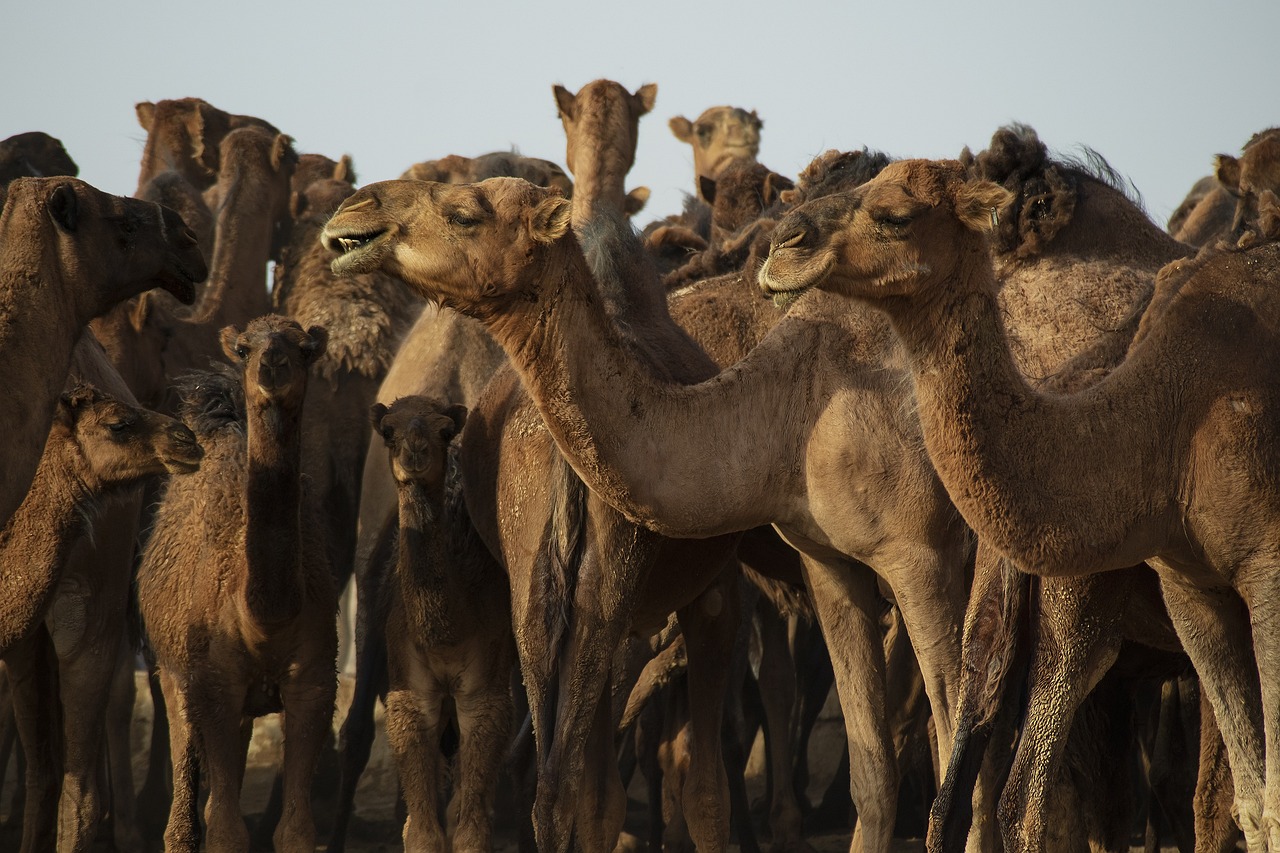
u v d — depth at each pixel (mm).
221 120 56125
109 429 28422
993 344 20266
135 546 33719
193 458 28875
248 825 40938
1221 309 21625
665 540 27359
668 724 34500
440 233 21812
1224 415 21031
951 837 22797
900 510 25125
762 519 25500
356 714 34719
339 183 48594
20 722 30562
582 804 28672
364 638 36188
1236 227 33000
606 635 25562
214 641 29250
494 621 29812
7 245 25844
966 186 19797
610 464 23328
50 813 30734
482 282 21969
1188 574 22031
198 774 29359
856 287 20125
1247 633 22531
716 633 29719
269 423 27906
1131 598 25188
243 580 28984
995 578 23312
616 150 40156
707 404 24578
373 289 43500
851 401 25266
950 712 25312
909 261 19828
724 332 29875
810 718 39312
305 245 44188
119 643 31859
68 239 26141
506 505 27438
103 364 34219
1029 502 20297
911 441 25156
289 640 29359
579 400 22875
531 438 27125
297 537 28469
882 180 20188
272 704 30453
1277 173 33594
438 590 29094
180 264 27531
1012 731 23625
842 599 26766
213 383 32938
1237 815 23141
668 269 38531
